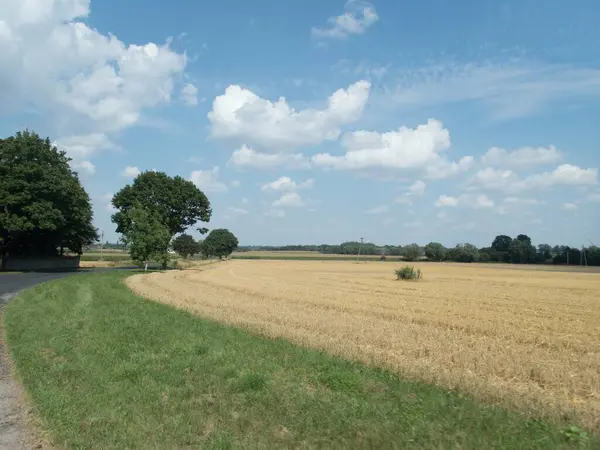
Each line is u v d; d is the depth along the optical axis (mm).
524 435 6711
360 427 6992
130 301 26109
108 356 11938
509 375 10867
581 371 11172
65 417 7570
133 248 67250
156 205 85125
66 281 40906
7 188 58906
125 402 8359
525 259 142125
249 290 35906
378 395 8773
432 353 12836
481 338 15688
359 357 12352
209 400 8438
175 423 7281
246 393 8758
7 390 9398
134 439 6734
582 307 27062
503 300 30891
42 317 19109
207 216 91625
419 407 7988
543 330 18094
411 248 155375
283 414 7641
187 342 13820
